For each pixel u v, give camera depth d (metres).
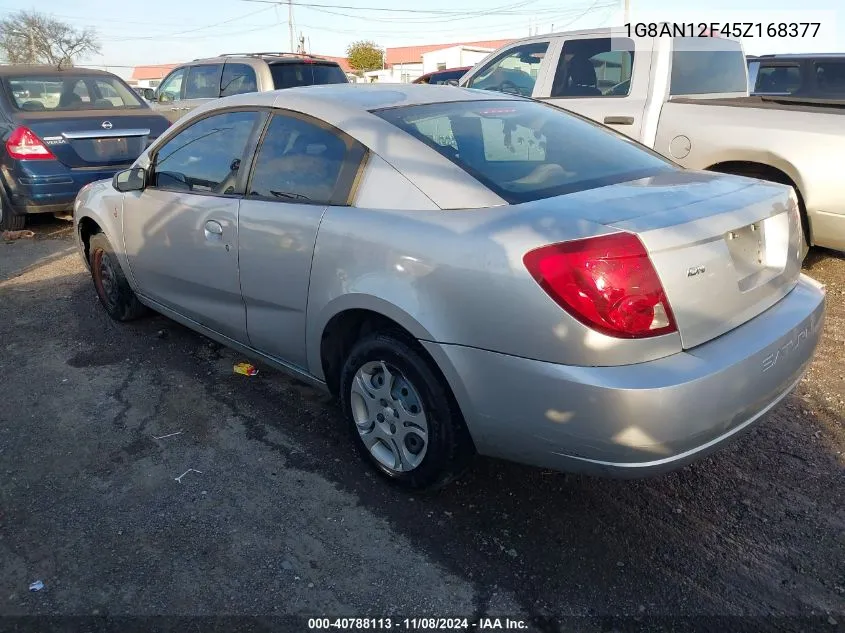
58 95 8.03
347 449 3.33
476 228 2.47
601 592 2.44
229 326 3.71
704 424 2.25
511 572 2.53
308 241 3.02
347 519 2.82
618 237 2.22
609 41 6.11
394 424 2.91
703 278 2.34
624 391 2.16
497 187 2.67
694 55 6.13
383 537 2.72
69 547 2.67
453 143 2.96
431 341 2.54
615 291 2.17
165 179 4.05
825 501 2.91
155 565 2.57
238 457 3.27
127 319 4.89
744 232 2.59
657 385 2.16
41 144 7.26
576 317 2.20
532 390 2.32
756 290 2.58
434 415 2.67
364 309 2.79
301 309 3.14
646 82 5.85
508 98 3.68
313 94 3.36
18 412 3.70
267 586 2.47
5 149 7.36
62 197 7.43
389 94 3.37
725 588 2.45
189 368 4.21
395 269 2.64
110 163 7.71
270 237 3.22
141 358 4.35
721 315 2.41
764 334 2.48
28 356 4.41
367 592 2.45
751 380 2.37
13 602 2.40
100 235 4.74
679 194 2.63
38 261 6.69
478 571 2.54
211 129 3.78
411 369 2.69
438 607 2.38
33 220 8.61
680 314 2.27
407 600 2.41
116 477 3.11
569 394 2.24
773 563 2.56
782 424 3.51
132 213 4.27
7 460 3.25
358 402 3.05
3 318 5.09
